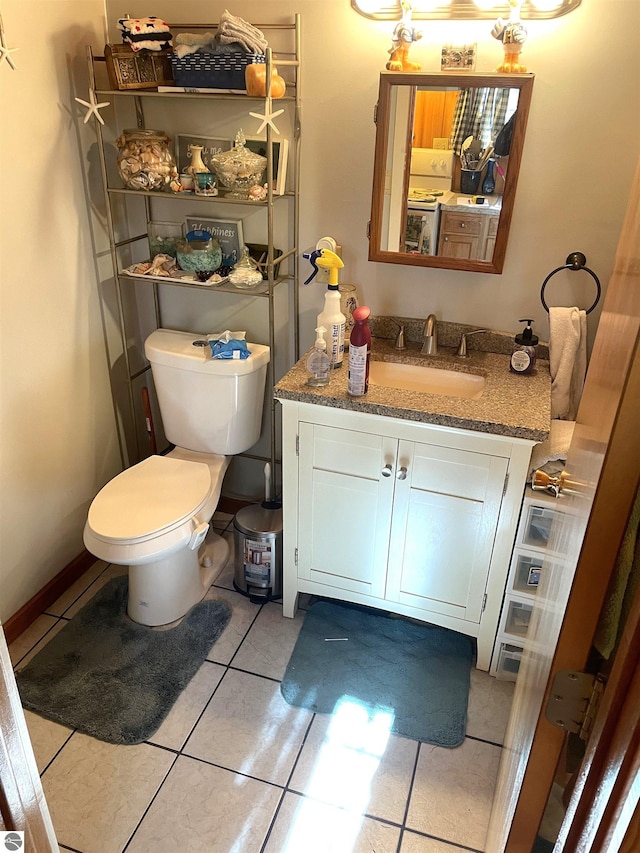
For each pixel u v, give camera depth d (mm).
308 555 2221
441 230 2008
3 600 2154
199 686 2066
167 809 1724
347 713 1989
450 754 1883
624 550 699
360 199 2166
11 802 857
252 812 1721
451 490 1927
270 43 2061
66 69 2051
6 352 1994
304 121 2117
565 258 2029
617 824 638
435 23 1877
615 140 1857
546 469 1897
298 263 2314
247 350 2271
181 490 2203
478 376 2105
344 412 1927
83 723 1933
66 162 2121
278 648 2213
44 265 2096
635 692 612
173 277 2250
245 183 2088
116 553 1997
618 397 625
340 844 1654
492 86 1789
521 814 893
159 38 2061
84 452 2447
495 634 2072
